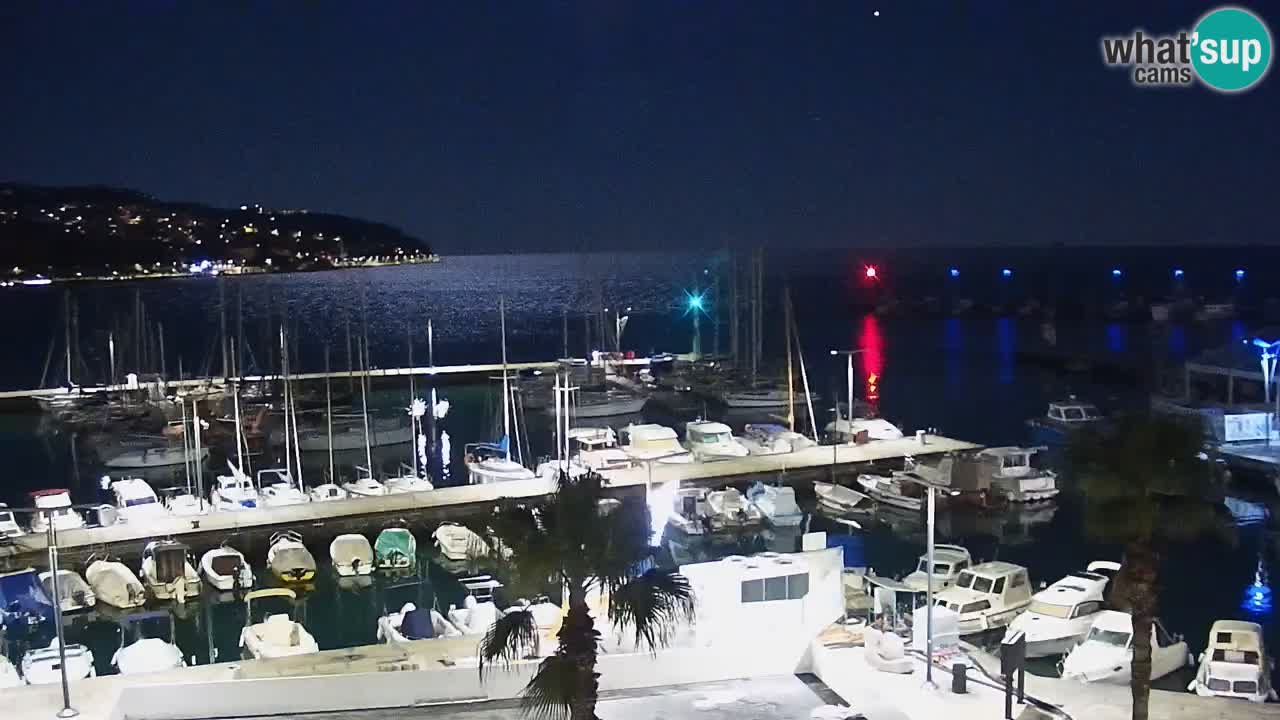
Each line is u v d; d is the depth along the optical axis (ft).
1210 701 65.31
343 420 239.91
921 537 156.56
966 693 63.46
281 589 133.18
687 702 63.05
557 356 396.78
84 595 126.31
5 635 120.26
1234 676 84.69
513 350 427.33
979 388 296.51
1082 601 104.01
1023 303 519.19
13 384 347.15
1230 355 213.87
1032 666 99.91
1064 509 165.89
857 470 186.19
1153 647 91.15
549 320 579.89
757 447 202.08
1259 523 154.20
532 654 68.13
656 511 153.99
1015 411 260.21
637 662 65.41
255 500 164.35
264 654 99.66
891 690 63.10
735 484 179.32
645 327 516.73
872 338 416.87
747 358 332.39
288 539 143.54
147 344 360.07
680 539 154.92
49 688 65.21
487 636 45.60
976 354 366.02
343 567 140.15
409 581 140.05
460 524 152.15
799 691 64.64
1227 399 208.44
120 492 165.99
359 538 143.23
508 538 44.09
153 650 104.94
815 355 366.63
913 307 515.09
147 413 256.32
